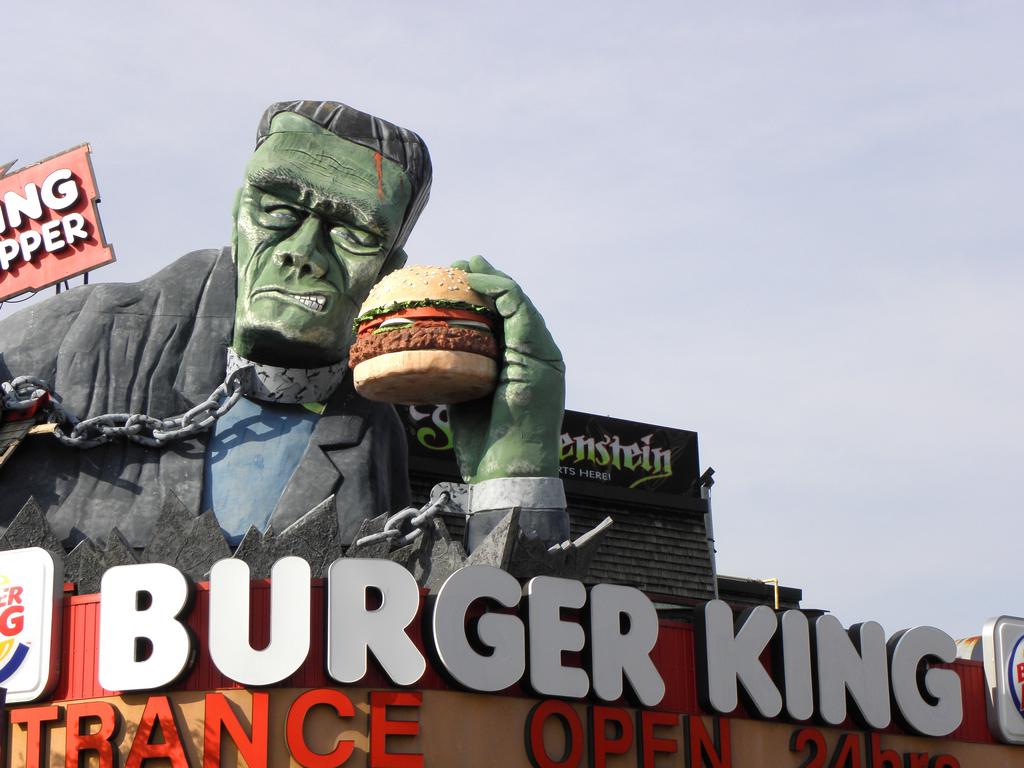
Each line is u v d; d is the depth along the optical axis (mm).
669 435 36062
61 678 19172
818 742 21625
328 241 22922
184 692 18703
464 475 22609
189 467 22297
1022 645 24078
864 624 22406
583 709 19984
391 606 19000
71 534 21609
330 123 23141
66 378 22656
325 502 20562
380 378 21734
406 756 18719
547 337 22359
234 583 18797
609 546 34125
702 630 21047
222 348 23156
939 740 22969
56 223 26250
